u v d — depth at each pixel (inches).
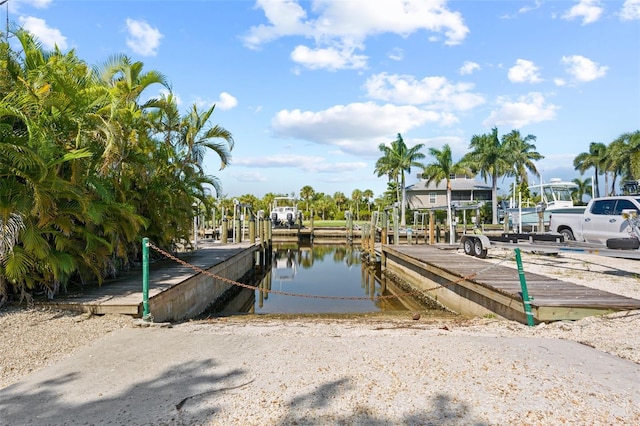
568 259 605.0
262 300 603.8
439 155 1813.5
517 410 144.8
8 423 140.5
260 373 182.2
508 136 2081.7
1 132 279.7
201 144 562.6
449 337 240.2
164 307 342.0
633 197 529.3
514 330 267.3
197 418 141.9
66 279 326.3
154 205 507.5
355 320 362.9
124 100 422.0
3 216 269.6
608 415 140.9
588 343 227.5
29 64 336.2
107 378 178.9
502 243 568.4
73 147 339.0
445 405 149.1
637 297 343.6
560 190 1184.8
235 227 1043.9
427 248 787.4
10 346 220.5
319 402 152.5
